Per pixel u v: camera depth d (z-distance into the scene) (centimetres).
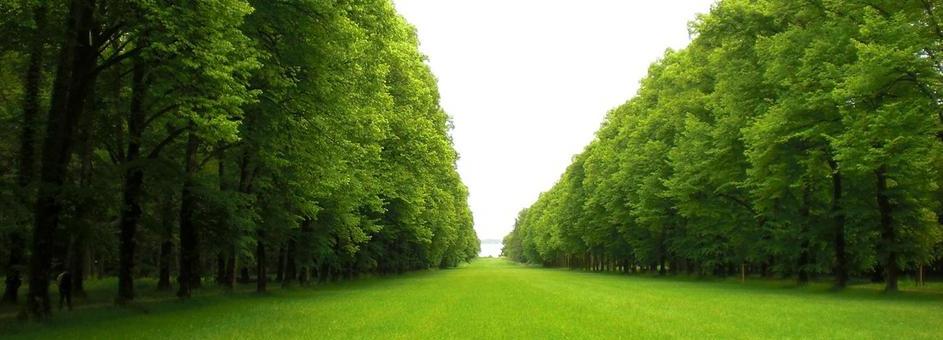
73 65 1703
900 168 2592
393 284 4350
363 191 3269
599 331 1552
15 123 2130
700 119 4200
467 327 1644
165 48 1448
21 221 1859
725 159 3531
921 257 2917
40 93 2245
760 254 3838
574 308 2192
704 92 4256
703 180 3859
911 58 2225
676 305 2294
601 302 2461
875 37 2364
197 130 1797
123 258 2212
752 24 3447
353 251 4256
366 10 2358
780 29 3350
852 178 2891
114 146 2433
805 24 3131
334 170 2469
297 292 3278
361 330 1584
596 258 9069
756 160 3033
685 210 3994
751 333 1498
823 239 3183
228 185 2741
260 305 2333
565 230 8344
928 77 2291
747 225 3794
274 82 1919
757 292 3050
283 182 2705
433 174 4625
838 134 2662
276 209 2855
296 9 1894
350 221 3625
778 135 2895
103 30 1792
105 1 1678
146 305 2183
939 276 4869
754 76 3309
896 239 2869
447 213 6869
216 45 1473
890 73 2294
